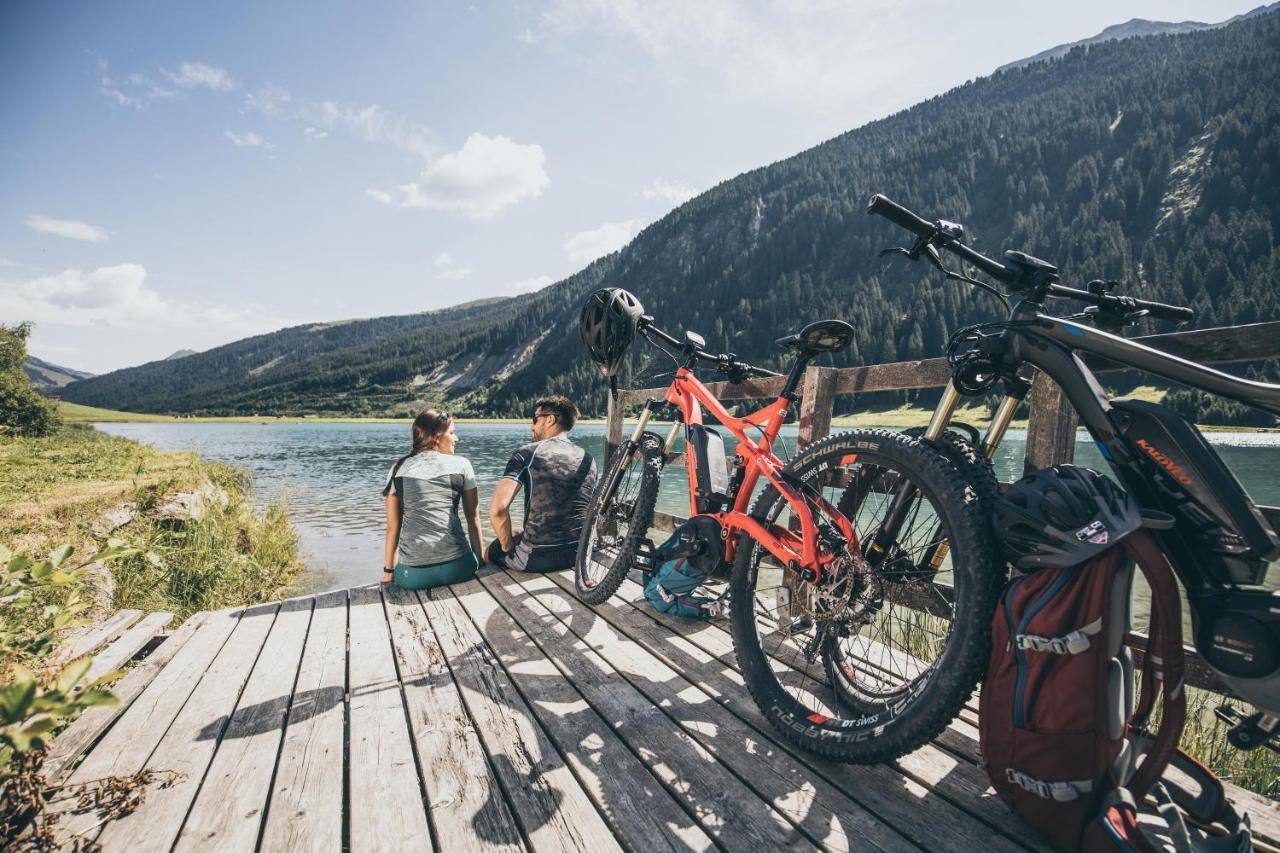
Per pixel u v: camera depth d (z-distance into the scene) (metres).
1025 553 1.36
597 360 3.40
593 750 1.89
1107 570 1.23
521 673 2.48
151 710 2.21
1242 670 1.08
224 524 8.32
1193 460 1.17
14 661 1.73
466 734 2.01
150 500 6.85
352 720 2.12
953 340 1.74
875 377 2.68
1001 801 1.59
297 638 2.94
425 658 2.66
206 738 2.01
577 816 1.58
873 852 1.43
